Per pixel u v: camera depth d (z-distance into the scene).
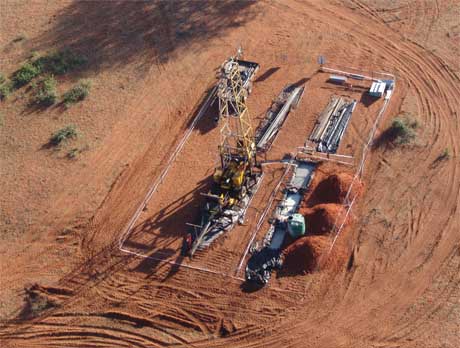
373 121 46.41
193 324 35.34
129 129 48.84
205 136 47.41
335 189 40.59
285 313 35.09
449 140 44.31
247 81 49.91
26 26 61.66
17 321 36.81
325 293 35.72
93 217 42.34
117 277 38.41
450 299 34.62
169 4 62.38
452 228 38.34
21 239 41.66
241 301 36.00
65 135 48.50
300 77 51.47
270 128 46.53
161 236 40.31
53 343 35.50
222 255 38.53
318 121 47.06
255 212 40.94
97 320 36.34
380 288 35.59
